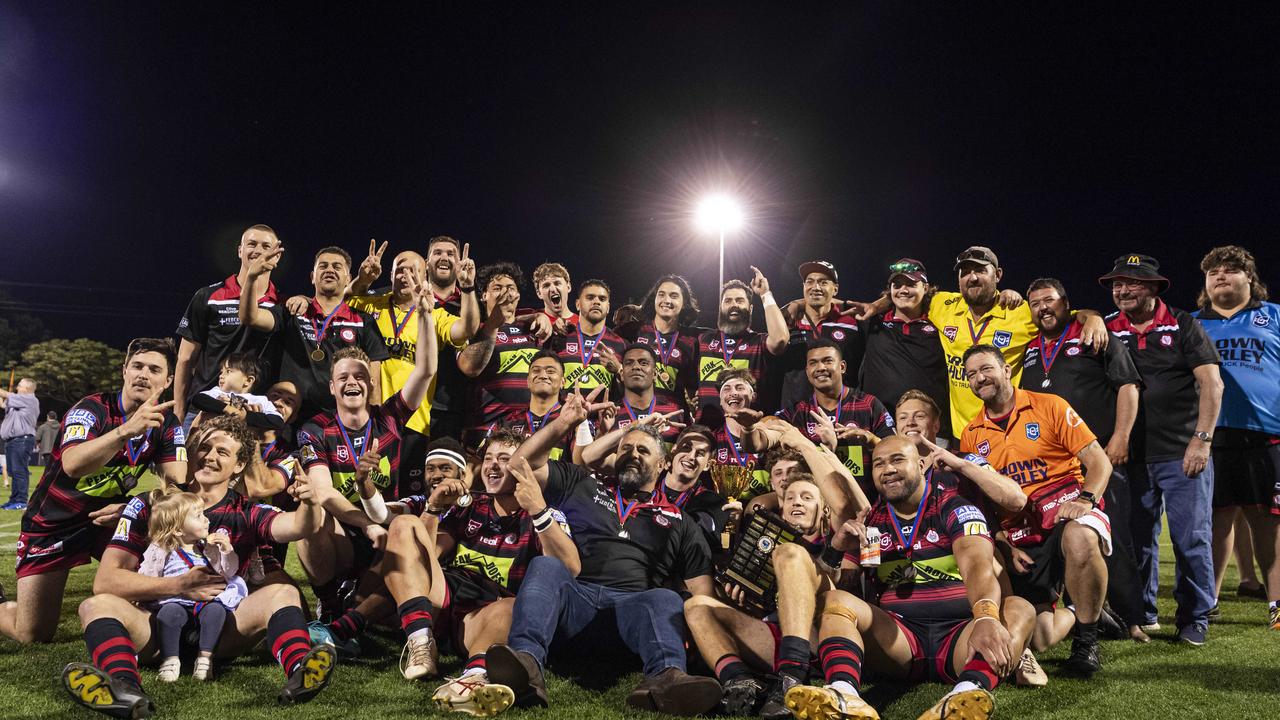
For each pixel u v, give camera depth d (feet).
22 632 16.25
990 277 22.13
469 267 22.93
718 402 23.59
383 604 15.92
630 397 22.81
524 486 15.15
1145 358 19.79
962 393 22.43
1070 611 16.01
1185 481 18.61
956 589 14.01
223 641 14.20
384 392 23.00
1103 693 13.87
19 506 44.62
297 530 14.29
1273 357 21.30
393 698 13.33
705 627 13.76
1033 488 16.84
